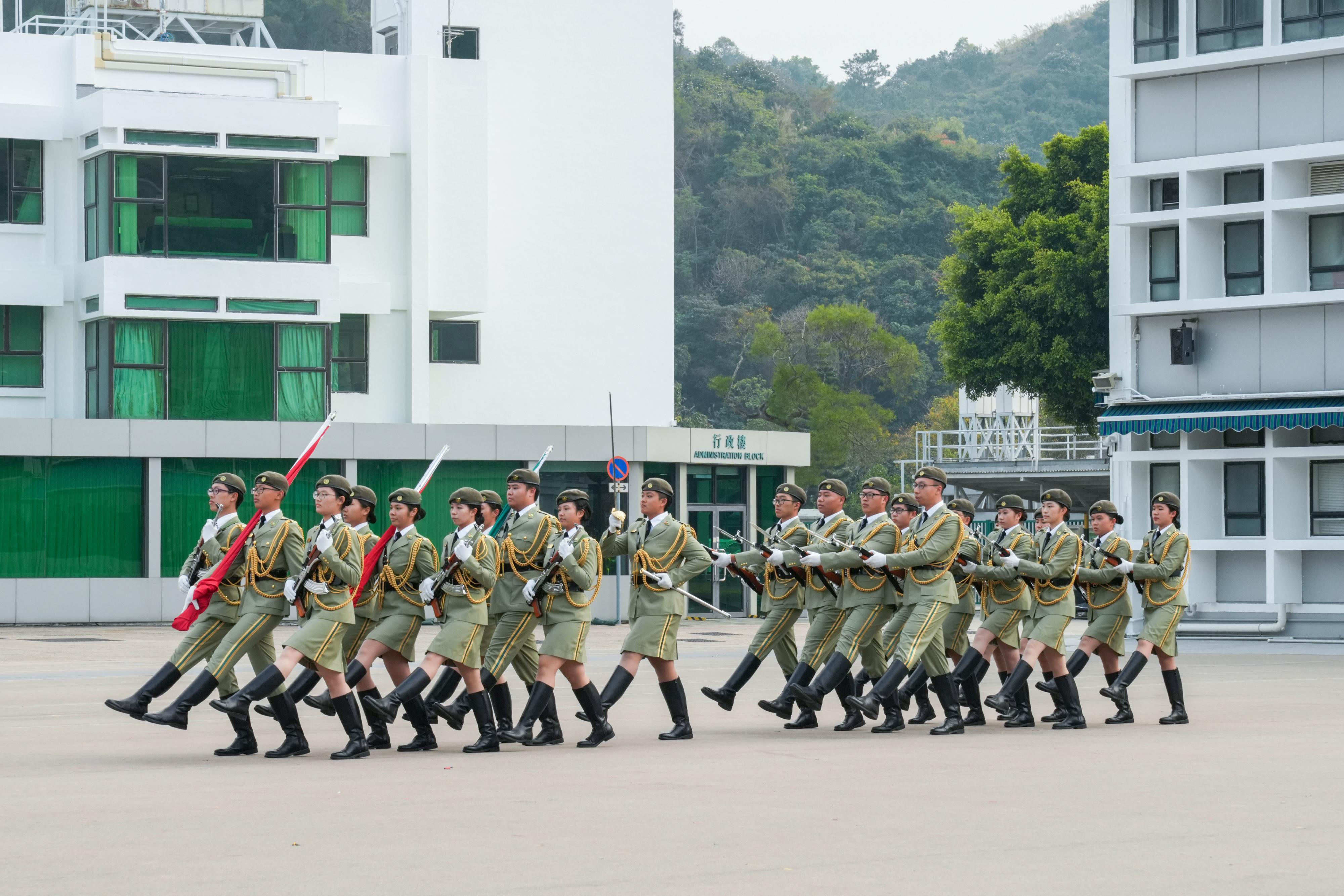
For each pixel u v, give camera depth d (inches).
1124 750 731.4
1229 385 1694.1
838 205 5580.7
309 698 713.0
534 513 760.3
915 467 3412.9
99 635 1711.4
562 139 2247.8
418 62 2092.8
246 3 2235.5
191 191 1951.3
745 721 882.8
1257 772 650.8
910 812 545.3
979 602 995.9
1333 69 1646.2
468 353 2196.1
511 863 456.8
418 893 418.0
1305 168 1658.5
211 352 1962.4
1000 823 522.6
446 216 2110.0
